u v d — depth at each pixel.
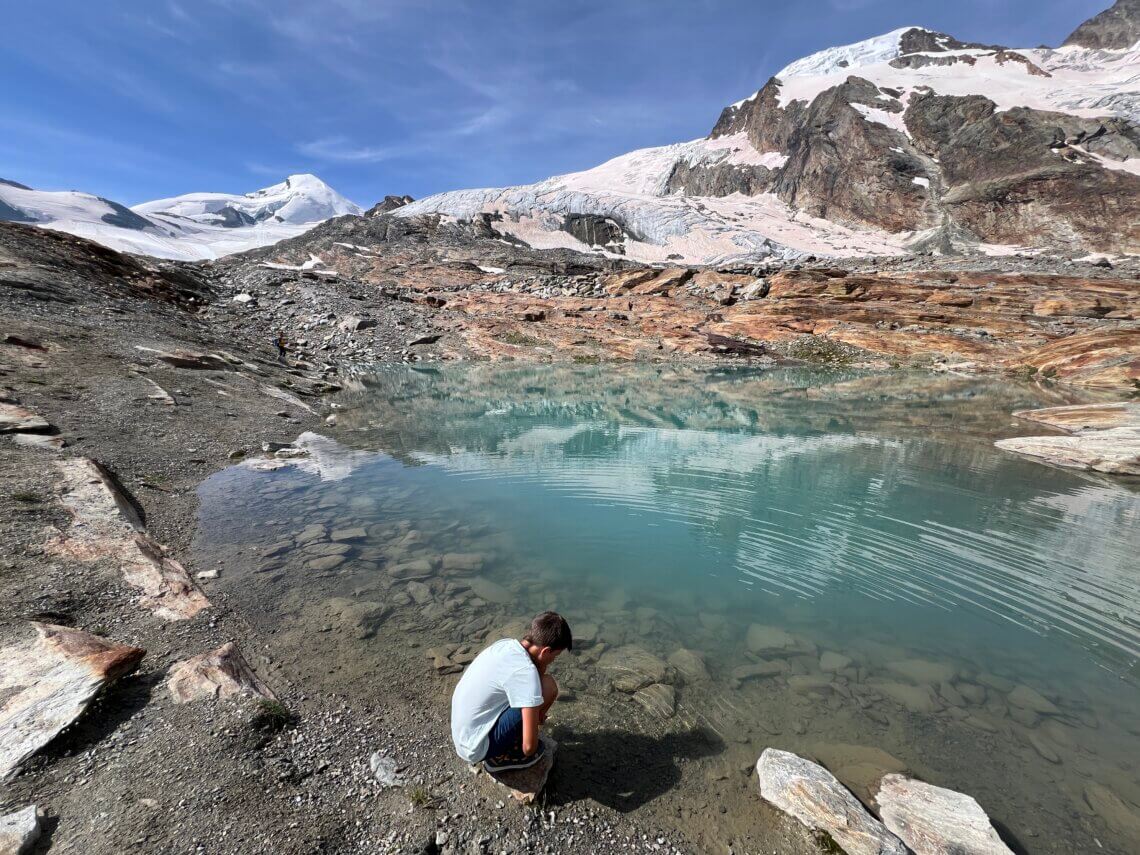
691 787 4.18
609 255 137.62
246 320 35.16
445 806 3.81
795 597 7.35
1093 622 6.75
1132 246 111.38
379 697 4.96
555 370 34.09
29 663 4.43
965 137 154.88
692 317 50.12
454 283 71.12
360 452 13.90
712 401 23.62
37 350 15.38
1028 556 8.70
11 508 7.14
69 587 5.87
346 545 8.32
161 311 26.55
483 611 6.68
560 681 5.44
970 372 35.59
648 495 11.16
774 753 4.41
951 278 56.03
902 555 8.59
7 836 3.01
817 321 46.97
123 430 12.05
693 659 5.88
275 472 11.65
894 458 14.38
